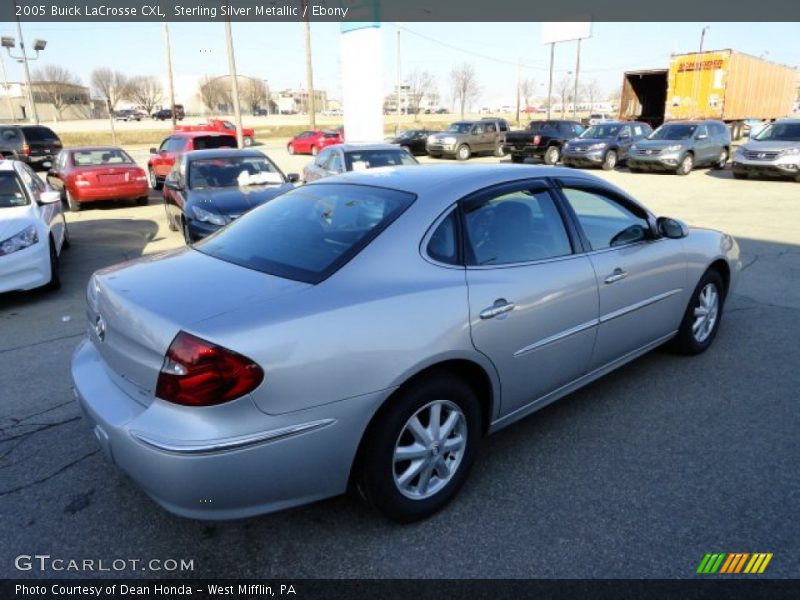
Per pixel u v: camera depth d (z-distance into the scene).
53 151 23.11
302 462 2.33
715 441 3.40
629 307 3.69
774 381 4.16
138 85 83.56
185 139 17.61
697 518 2.75
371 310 2.46
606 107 104.88
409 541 2.63
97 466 3.24
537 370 3.14
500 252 3.02
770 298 6.05
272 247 2.92
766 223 10.45
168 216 10.77
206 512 2.25
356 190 3.19
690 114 25.38
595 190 3.64
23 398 4.08
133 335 2.38
